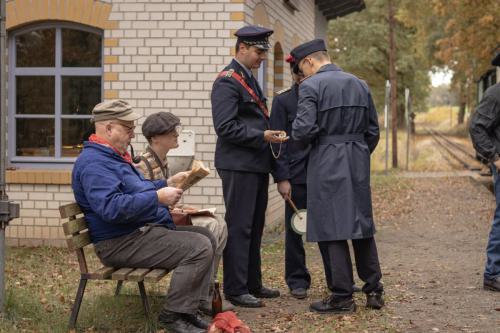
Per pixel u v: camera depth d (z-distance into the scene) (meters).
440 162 30.98
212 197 9.74
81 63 10.02
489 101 6.90
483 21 27.58
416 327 5.70
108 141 5.23
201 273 5.28
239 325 5.27
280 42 12.25
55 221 9.88
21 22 9.85
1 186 5.55
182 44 9.73
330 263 6.12
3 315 5.54
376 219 13.91
